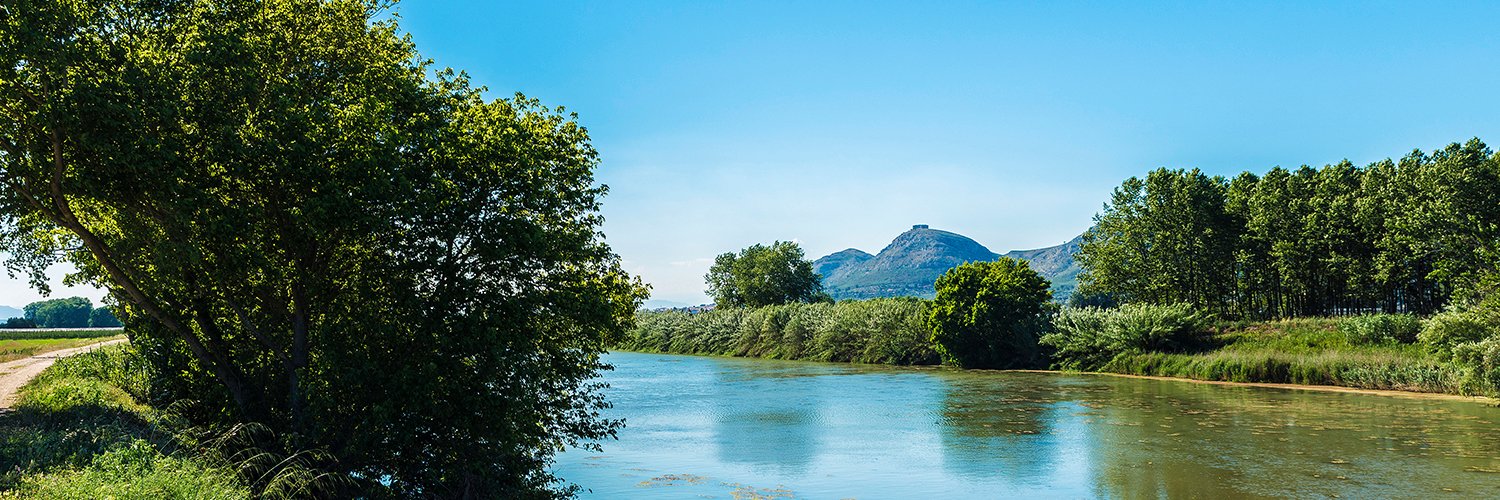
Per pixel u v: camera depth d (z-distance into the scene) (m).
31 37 13.16
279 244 17.27
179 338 18.55
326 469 16.20
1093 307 61.16
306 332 18.05
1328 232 58.09
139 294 16.92
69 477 10.84
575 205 19.41
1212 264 67.88
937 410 35.44
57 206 15.59
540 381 17.84
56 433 13.83
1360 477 20.33
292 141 15.44
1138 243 71.19
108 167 14.39
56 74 13.94
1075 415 32.88
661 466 23.48
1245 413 32.19
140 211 16.06
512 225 16.88
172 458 11.82
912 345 67.56
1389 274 55.06
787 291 126.50
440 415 16.44
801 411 35.81
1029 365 60.34
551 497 18.23
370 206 16.00
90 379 21.80
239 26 15.55
